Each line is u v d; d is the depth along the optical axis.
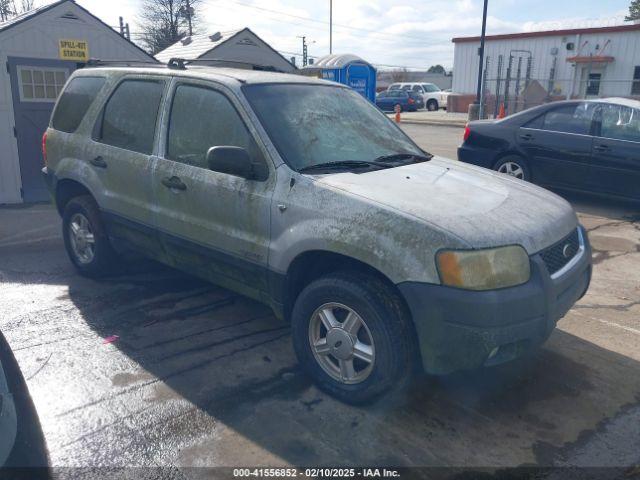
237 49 13.17
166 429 3.29
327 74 16.94
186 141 4.32
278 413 3.45
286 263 3.64
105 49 9.15
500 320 3.06
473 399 3.64
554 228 3.55
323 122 4.19
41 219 7.88
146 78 4.79
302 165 3.74
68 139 5.37
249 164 3.71
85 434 3.23
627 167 7.86
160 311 4.84
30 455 2.44
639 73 25.89
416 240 3.13
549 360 4.12
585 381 3.86
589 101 8.38
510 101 27.53
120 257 5.47
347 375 3.50
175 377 3.82
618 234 7.24
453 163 4.54
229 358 4.08
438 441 3.22
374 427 3.33
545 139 8.59
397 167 4.03
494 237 3.16
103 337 4.37
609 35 26.28
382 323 3.24
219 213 4.01
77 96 5.48
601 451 3.17
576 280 3.64
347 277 3.41
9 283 5.42
